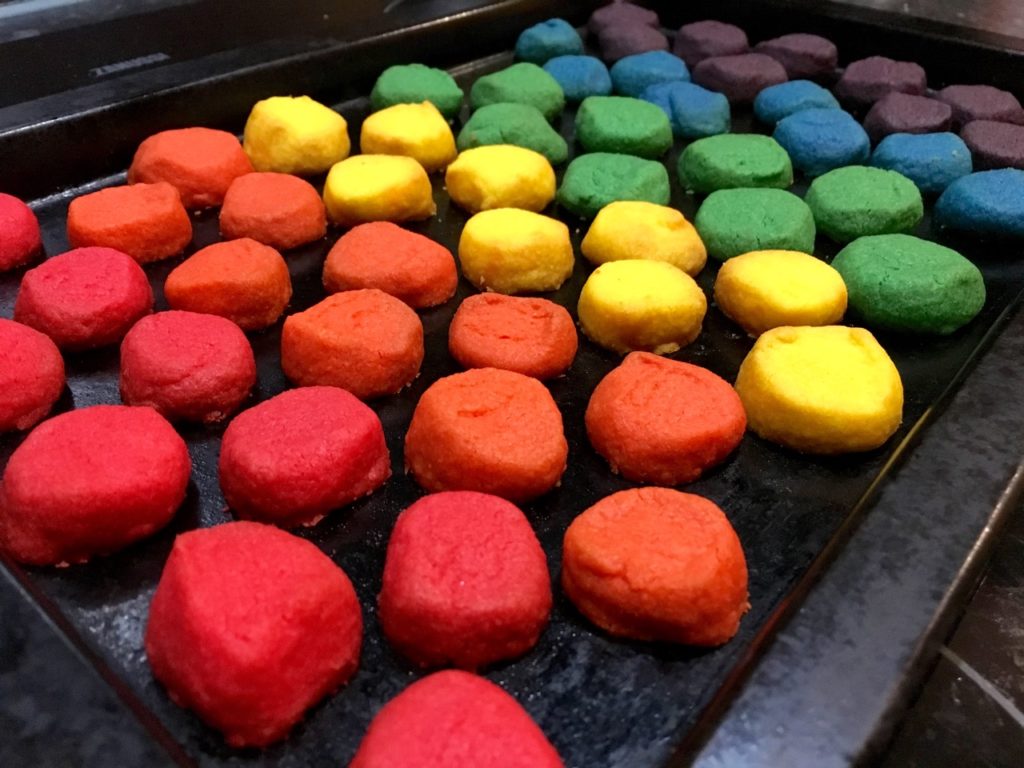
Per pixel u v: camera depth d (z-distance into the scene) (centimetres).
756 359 18
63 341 19
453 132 29
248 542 13
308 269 22
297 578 12
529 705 13
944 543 14
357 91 29
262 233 22
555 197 25
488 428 16
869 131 29
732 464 17
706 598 13
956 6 35
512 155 25
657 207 23
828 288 20
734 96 31
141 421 15
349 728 12
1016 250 24
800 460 17
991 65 30
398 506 16
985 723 14
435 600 12
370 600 14
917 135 27
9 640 11
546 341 19
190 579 12
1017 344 18
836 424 17
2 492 14
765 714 11
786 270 20
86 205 21
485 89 29
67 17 27
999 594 16
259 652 11
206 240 23
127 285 19
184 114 25
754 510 16
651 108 28
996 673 15
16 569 12
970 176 25
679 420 16
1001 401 16
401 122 26
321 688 12
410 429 16
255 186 23
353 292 19
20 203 21
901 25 32
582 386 19
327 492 15
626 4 36
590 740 12
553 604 14
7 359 17
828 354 18
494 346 18
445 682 11
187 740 12
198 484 16
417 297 21
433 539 13
